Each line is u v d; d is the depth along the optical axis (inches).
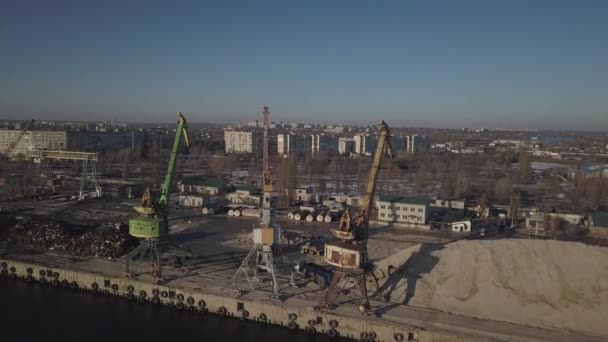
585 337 3048.7
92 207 7126.0
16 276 4466.0
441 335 3070.9
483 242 3917.3
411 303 3531.0
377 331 3211.1
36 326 3484.3
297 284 3956.7
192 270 4298.7
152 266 4293.8
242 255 4808.1
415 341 3115.2
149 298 3914.9
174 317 3646.7
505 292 3459.6
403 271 3855.8
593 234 5777.6
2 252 4781.0
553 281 3474.4
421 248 4055.1
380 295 3629.4
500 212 6929.1
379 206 6437.0
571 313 3260.3
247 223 6333.7
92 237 4921.3
